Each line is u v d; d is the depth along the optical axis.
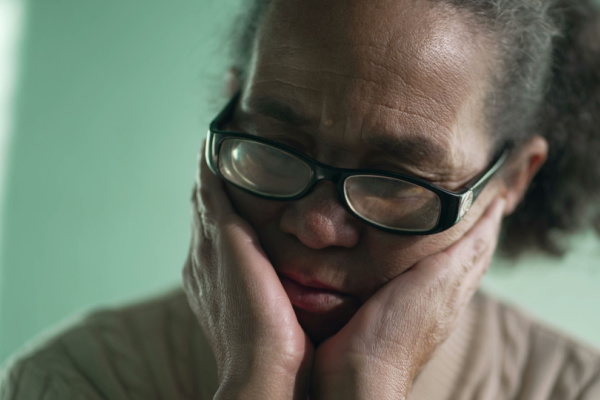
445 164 0.66
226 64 0.96
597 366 0.94
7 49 1.75
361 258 0.69
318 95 0.63
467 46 0.64
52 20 1.75
